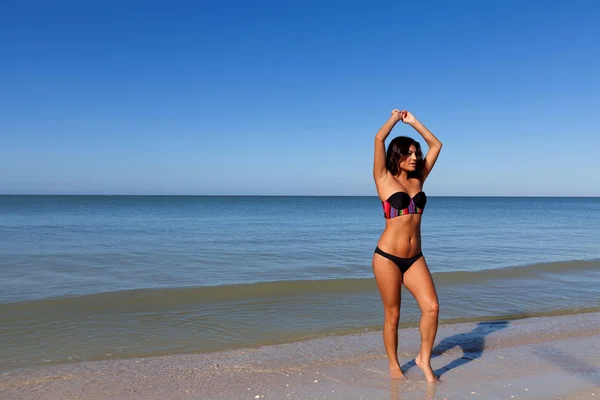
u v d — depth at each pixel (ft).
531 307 26.02
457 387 13.79
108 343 19.07
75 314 23.17
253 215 146.20
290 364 16.16
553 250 55.16
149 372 15.42
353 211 186.19
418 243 13.32
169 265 40.37
